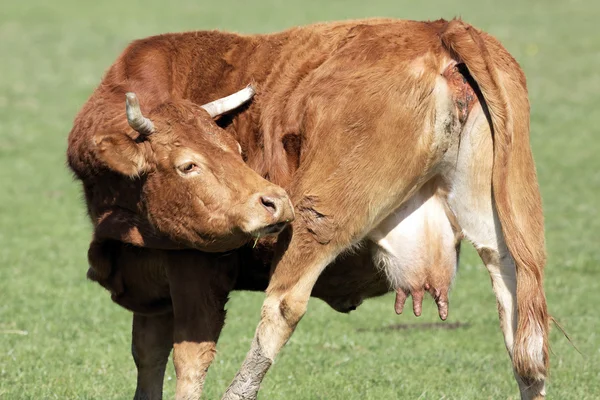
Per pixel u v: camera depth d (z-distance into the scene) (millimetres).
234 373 27219
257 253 21688
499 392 25078
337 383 26172
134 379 26453
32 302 34812
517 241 19469
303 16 111438
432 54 20016
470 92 19875
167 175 20109
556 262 39844
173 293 21359
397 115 19938
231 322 33406
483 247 20219
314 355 29312
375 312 34750
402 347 30219
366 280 22156
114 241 21906
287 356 29266
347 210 20281
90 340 30578
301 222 20484
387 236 20781
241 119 22094
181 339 21234
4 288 36625
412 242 20641
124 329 32094
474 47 19641
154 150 20234
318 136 20469
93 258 22125
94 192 21906
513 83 20344
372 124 20062
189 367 21172
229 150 20250
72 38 104625
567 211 48219
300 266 20531
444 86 19844
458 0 124500
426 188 20578
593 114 70875
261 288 22812
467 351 29828
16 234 45469
